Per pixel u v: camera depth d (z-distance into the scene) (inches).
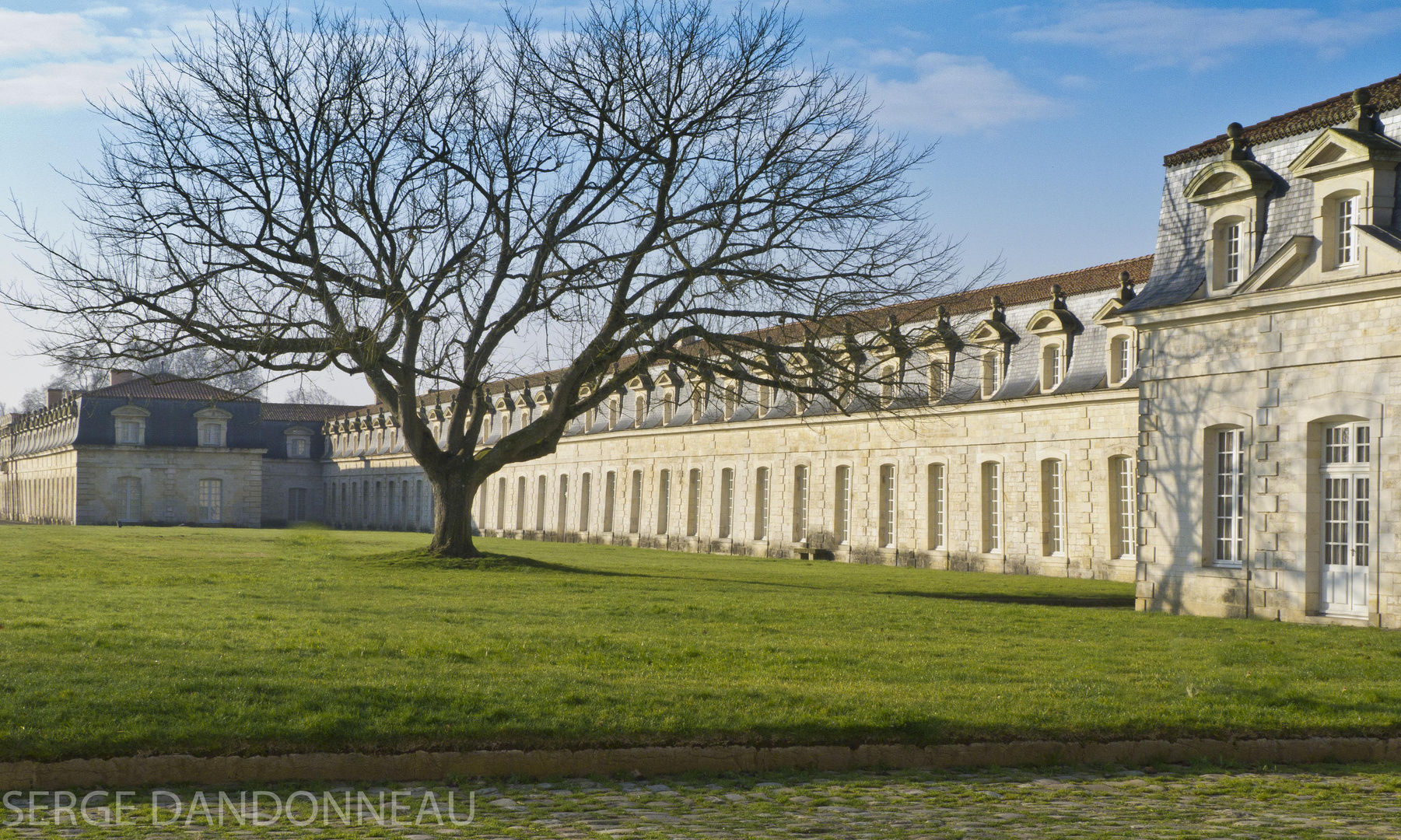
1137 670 552.1
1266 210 906.7
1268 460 888.3
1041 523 1609.3
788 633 684.1
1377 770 398.6
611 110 1194.0
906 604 925.8
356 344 1146.7
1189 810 333.4
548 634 637.3
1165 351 978.1
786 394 2111.2
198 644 536.7
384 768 356.2
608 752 370.0
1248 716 436.1
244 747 354.6
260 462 3491.6
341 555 1445.6
